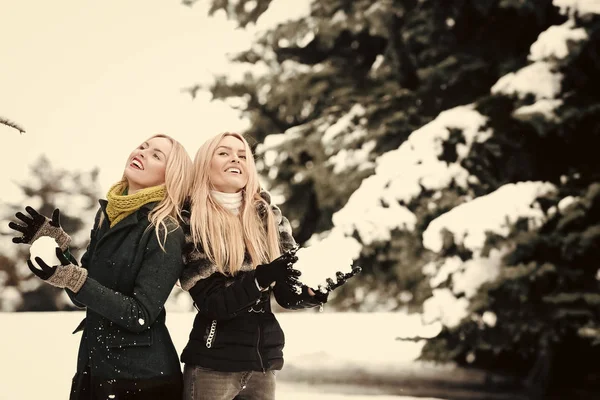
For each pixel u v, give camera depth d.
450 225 7.78
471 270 7.73
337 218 8.63
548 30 8.29
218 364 3.23
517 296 7.71
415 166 8.58
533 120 8.09
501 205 7.81
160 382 3.23
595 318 7.79
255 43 12.42
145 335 3.23
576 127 8.26
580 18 8.23
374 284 9.02
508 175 8.63
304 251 3.33
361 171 10.46
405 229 8.52
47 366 10.52
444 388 8.91
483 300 7.68
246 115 12.45
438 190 8.55
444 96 10.13
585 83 8.26
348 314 14.02
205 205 3.39
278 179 11.38
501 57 9.59
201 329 3.28
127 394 3.18
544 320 7.78
